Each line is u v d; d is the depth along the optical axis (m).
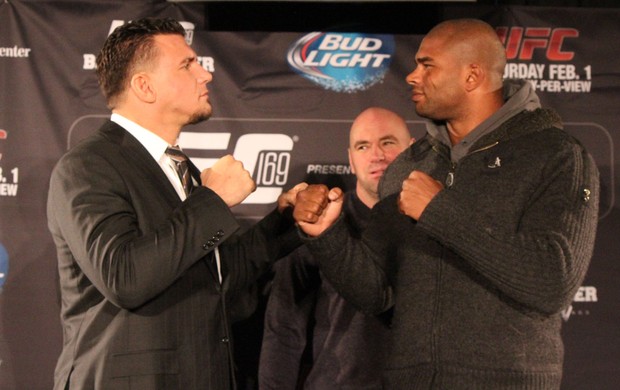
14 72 3.16
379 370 3.09
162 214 2.08
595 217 2.01
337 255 2.29
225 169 2.13
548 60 3.24
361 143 3.20
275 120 3.20
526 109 2.14
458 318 2.03
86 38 3.18
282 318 3.13
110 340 2.02
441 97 2.17
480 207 2.02
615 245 3.19
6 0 3.16
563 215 1.93
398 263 2.23
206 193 2.04
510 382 1.98
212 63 3.20
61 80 3.16
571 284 1.91
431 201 1.96
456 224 1.92
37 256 3.13
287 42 3.21
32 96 3.15
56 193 2.06
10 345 3.11
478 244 1.90
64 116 3.16
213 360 2.11
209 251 2.01
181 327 2.06
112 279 1.91
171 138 2.25
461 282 2.04
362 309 2.37
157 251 1.93
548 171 2.00
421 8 3.33
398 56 3.22
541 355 2.01
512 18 3.25
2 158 3.13
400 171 2.34
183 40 2.23
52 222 2.13
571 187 1.97
